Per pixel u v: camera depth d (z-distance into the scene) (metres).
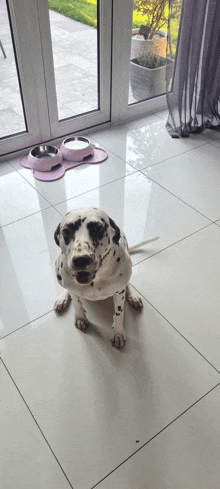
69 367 1.47
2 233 2.01
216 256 1.92
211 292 1.75
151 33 2.58
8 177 2.38
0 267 1.83
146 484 1.19
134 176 2.41
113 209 2.16
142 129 2.86
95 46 2.45
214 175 2.45
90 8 2.25
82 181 2.36
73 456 1.25
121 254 1.26
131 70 2.71
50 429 1.31
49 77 2.35
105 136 2.77
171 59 2.46
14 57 2.20
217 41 2.44
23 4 1.98
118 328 1.52
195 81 2.59
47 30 2.16
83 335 1.58
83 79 2.59
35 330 1.59
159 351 1.53
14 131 2.53
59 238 1.16
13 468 1.22
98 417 1.34
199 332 1.59
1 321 1.62
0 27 2.07
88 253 1.02
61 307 1.65
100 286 1.27
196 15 2.23
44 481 1.19
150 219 2.11
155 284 1.77
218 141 2.77
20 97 2.39
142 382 1.43
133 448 1.26
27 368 1.47
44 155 2.55
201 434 1.30
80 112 2.73
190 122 2.74
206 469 1.22
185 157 2.59
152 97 2.98
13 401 1.38
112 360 1.50
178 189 2.32
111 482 1.19
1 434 1.30
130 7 2.33
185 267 1.86
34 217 2.11
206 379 1.44
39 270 1.83
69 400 1.38
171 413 1.35
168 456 1.25
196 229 2.06
